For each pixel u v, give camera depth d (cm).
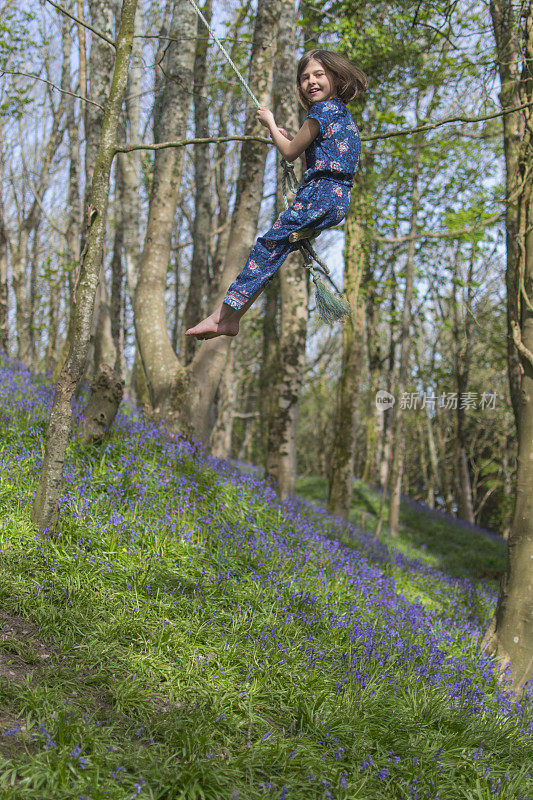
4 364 1257
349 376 1554
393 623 675
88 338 558
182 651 468
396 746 433
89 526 599
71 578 510
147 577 552
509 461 3291
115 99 554
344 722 438
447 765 432
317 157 359
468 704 540
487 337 2325
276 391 1244
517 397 831
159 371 1009
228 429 2536
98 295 1249
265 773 365
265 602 587
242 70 1328
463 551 1870
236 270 1047
